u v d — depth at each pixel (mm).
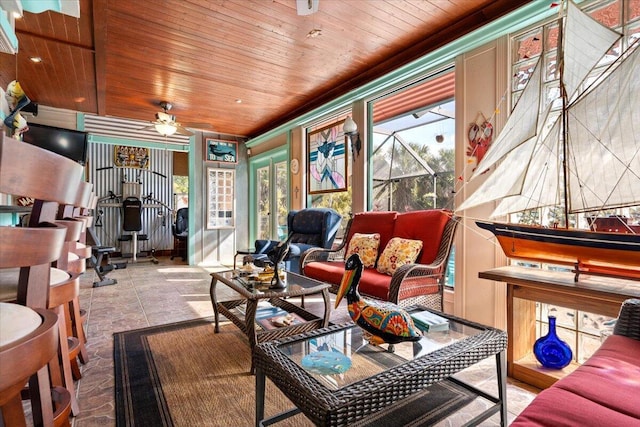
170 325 2855
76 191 975
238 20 2803
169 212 8820
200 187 6613
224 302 2715
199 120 5871
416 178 3664
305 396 1014
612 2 2084
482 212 2688
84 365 2082
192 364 2105
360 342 1455
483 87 2738
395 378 1082
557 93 2293
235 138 7008
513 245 2086
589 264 1786
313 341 1430
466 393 1765
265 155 6406
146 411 1602
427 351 1340
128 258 7750
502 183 2094
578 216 2215
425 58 3117
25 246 701
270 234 6359
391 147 3963
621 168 1656
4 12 1832
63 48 3236
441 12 2723
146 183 8508
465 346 1315
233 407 1642
